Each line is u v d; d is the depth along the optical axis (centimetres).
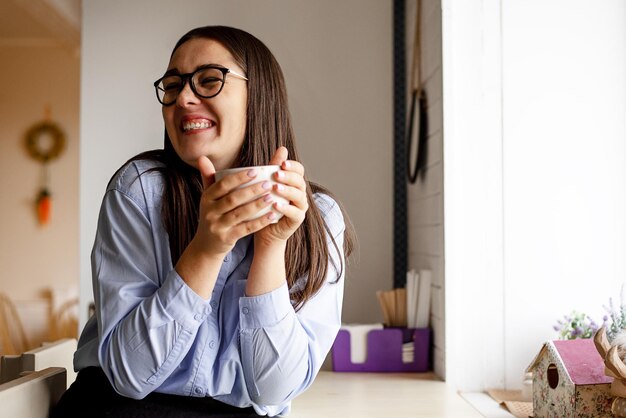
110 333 124
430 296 266
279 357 128
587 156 238
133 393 124
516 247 238
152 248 131
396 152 320
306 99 323
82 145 325
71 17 527
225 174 112
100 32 327
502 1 240
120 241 131
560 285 236
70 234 636
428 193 272
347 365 259
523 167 238
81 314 323
